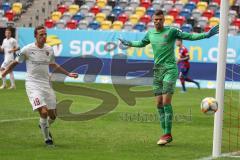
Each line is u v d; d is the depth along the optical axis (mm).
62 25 69688
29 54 25172
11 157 22797
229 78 55531
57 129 30609
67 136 28391
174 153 24297
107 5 74562
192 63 59188
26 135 28344
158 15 26250
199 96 50312
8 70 25734
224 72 23188
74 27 69375
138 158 23000
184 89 53938
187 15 70938
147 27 68375
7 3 74562
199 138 28625
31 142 26422
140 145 26203
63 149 24781
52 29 61094
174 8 72625
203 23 68875
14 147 25094
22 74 62219
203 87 58812
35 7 73625
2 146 25297
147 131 30469
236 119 36719
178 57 54938
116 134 29312
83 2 75375
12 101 43406
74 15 71750
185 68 53562
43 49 25250
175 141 27531
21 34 62062
